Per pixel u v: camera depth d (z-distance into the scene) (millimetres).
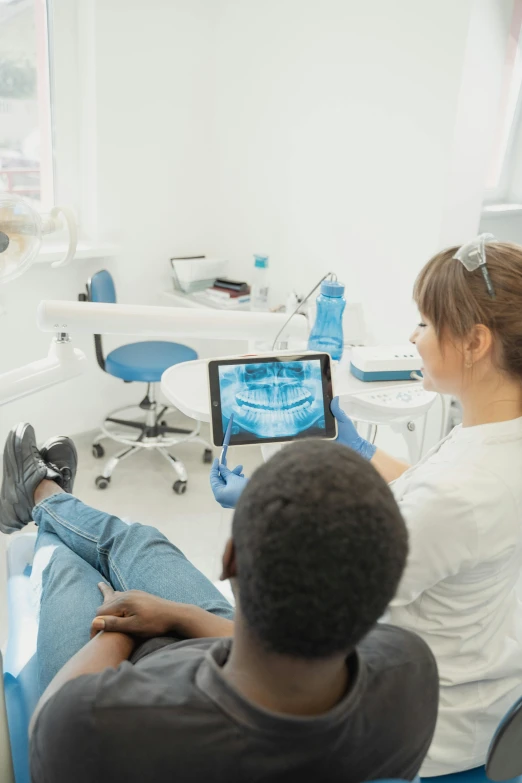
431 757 1054
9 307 2783
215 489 1319
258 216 3125
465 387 1053
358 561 524
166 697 629
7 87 2678
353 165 2703
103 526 1511
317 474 537
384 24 2471
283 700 601
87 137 2877
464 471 978
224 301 3045
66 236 2965
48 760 637
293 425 1435
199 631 1055
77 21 2738
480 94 2393
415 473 1075
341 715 607
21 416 2971
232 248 3295
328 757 621
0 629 1961
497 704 1079
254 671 601
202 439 3047
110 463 2828
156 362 2836
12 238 1601
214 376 1415
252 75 2955
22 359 2896
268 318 1610
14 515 1769
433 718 719
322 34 2664
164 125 3016
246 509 552
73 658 952
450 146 2395
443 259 1051
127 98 2861
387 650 709
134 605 1054
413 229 2578
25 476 1715
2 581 2133
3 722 939
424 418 2545
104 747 610
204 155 3203
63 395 3098
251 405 1424
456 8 2260
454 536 954
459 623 1053
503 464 982
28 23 2652
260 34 2869
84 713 621
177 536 2535
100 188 2920
